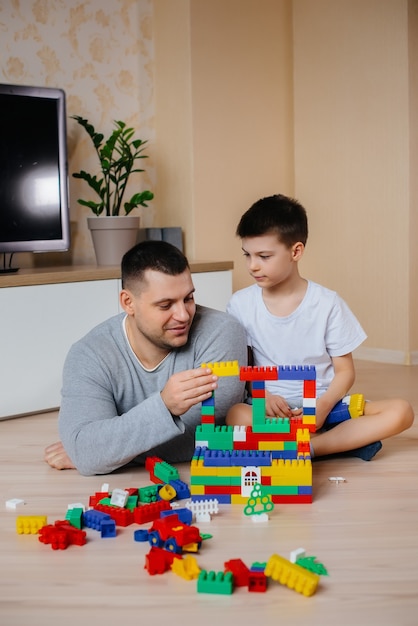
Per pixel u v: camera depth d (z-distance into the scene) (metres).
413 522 1.47
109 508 1.50
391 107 3.31
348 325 1.98
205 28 3.30
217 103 3.37
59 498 1.65
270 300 2.01
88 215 3.28
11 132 2.72
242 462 1.57
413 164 3.29
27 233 2.78
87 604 1.17
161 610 1.15
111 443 1.64
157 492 1.60
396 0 3.24
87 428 1.68
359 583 1.22
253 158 3.53
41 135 2.79
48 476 1.81
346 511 1.54
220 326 1.79
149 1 3.40
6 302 2.47
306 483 1.57
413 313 3.36
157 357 1.75
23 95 2.73
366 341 3.53
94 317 2.68
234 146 3.45
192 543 1.33
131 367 1.76
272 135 3.59
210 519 1.49
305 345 2.00
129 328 1.77
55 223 2.85
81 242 3.27
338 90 3.49
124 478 1.77
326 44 3.51
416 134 3.28
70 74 3.21
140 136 3.44
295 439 1.59
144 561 1.32
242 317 2.05
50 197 2.83
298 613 1.13
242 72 3.46
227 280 3.05
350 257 3.55
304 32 3.58
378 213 3.41
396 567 1.28
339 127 3.51
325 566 1.28
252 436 1.59
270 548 1.36
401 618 1.12
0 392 2.48
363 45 3.38
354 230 3.52
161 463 1.71
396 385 2.90
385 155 3.35
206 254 3.39
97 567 1.29
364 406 1.91
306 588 1.18
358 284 3.53
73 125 3.22
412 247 3.33
